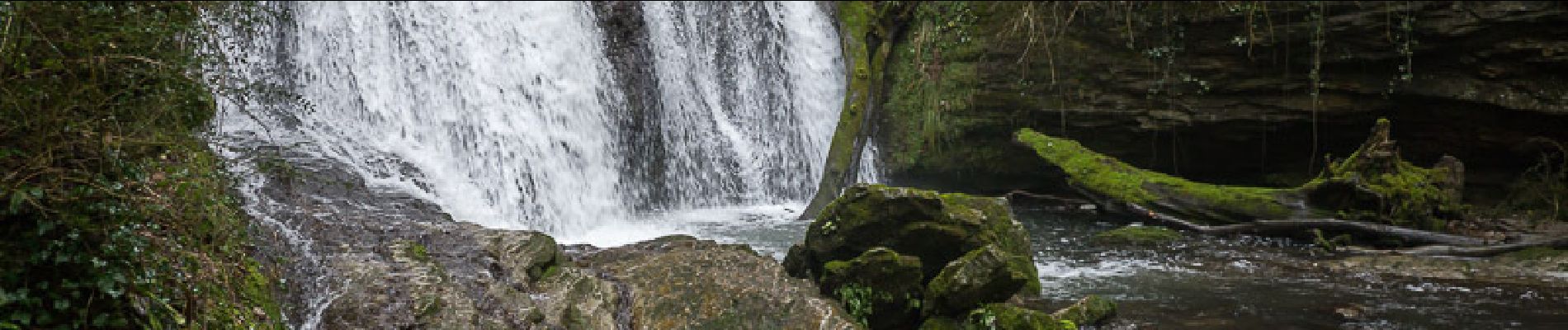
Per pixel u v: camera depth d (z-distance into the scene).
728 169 15.65
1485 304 8.23
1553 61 11.20
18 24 3.86
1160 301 8.45
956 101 15.48
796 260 8.44
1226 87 13.27
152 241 4.21
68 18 4.14
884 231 8.00
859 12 16.72
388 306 5.85
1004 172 15.20
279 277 5.95
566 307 6.34
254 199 7.65
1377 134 11.41
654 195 14.84
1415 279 9.23
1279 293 8.73
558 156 13.66
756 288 6.86
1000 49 15.06
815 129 16.69
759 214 14.07
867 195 8.08
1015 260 8.62
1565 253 9.67
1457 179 11.59
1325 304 8.29
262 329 5.03
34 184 3.89
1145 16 13.57
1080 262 10.28
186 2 5.48
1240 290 8.84
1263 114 13.14
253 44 11.22
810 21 17.05
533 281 6.95
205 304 4.47
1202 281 9.23
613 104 14.71
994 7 15.22
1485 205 12.45
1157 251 10.86
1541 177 12.15
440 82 12.96
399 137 12.32
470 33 13.38
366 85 12.34
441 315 5.84
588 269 7.31
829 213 8.26
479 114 13.07
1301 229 11.11
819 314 6.55
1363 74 12.46
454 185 11.77
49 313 3.89
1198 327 7.62
